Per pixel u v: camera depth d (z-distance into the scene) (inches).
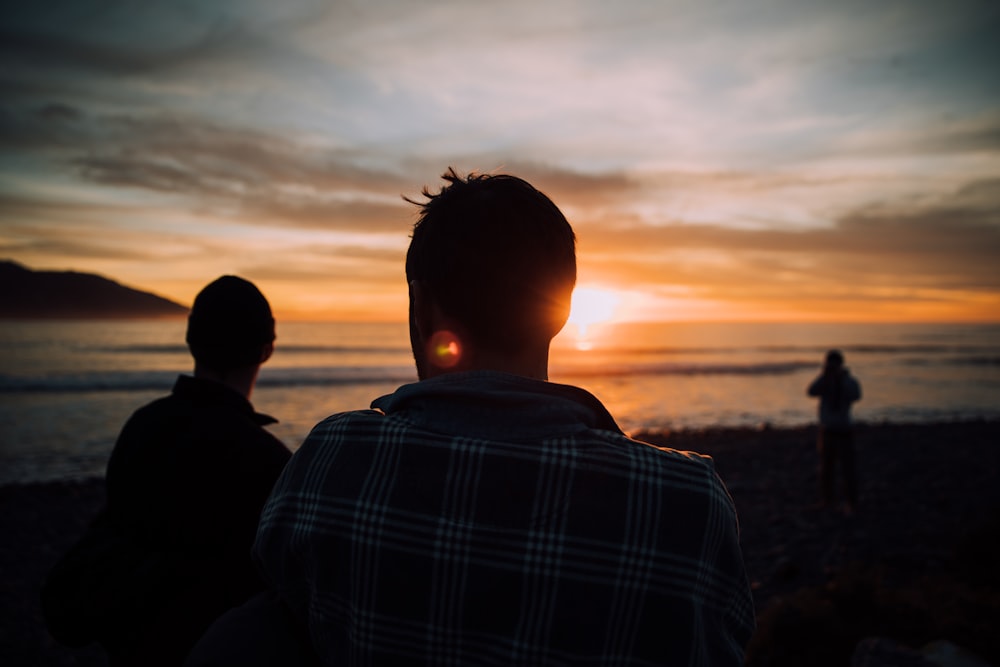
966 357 2815.0
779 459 530.0
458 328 35.8
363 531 30.7
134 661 62.2
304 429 658.8
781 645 145.3
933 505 371.6
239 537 63.2
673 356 2479.1
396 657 29.7
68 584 63.2
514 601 29.0
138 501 63.9
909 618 148.7
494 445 30.9
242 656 34.2
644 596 29.3
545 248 35.4
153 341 2748.5
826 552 281.1
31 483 411.8
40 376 1164.5
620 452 31.6
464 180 39.1
